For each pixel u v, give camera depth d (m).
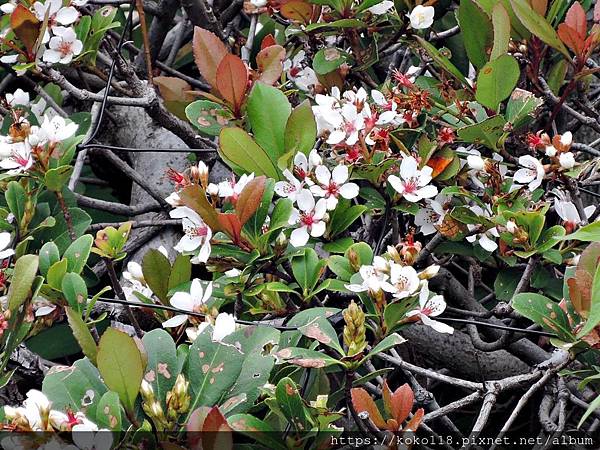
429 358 0.56
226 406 0.34
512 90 0.45
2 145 0.44
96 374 0.35
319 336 0.37
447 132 0.46
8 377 0.38
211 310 0.40
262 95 0.43
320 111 0.44
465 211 0.45
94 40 0.52
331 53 0.52
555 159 0.44
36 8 0.50
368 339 0.50
